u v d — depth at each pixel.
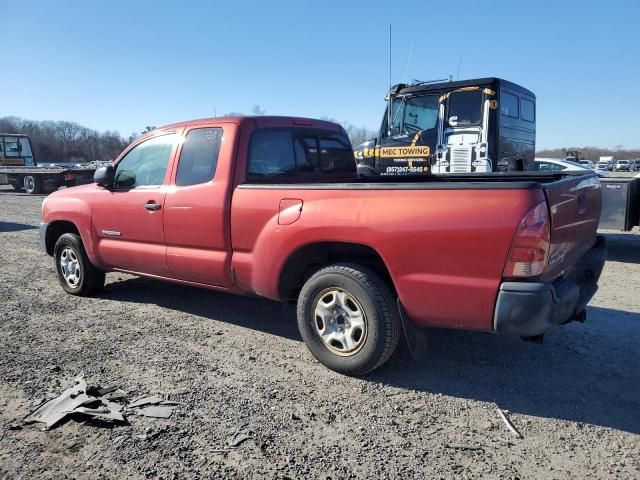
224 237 4.48
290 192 4.08
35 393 3.60
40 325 5.06
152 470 2.77
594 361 4.22
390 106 10.15
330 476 2.73
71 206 5.88
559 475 2.75
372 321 3.73
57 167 26.55
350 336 3.86
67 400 3.47
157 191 4.98
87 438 3.06
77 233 6.19
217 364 4.14
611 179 8.32
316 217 3.90
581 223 3.99
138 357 4.27
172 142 5.02
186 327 5.02
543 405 3.51
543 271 3.25
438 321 3.56
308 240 3.95
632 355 4.34
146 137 5.31
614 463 2.86
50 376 3.88
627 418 3.34
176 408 3.41
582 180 4.02
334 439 3.08
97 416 3.25
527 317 3.20
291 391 3.68
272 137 4.89
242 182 4.52
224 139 4.60
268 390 3.69
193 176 4.78
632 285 6.71
